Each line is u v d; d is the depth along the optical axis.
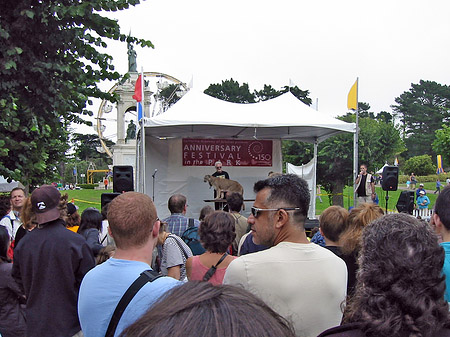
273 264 1.87
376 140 16.09
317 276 1.87
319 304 1.84
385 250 1.21
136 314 1.68
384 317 1.12
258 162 12.76
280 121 9.07
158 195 11.98
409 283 1.15
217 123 8.80
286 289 1.81
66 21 5.32
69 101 5.81
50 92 5.34
